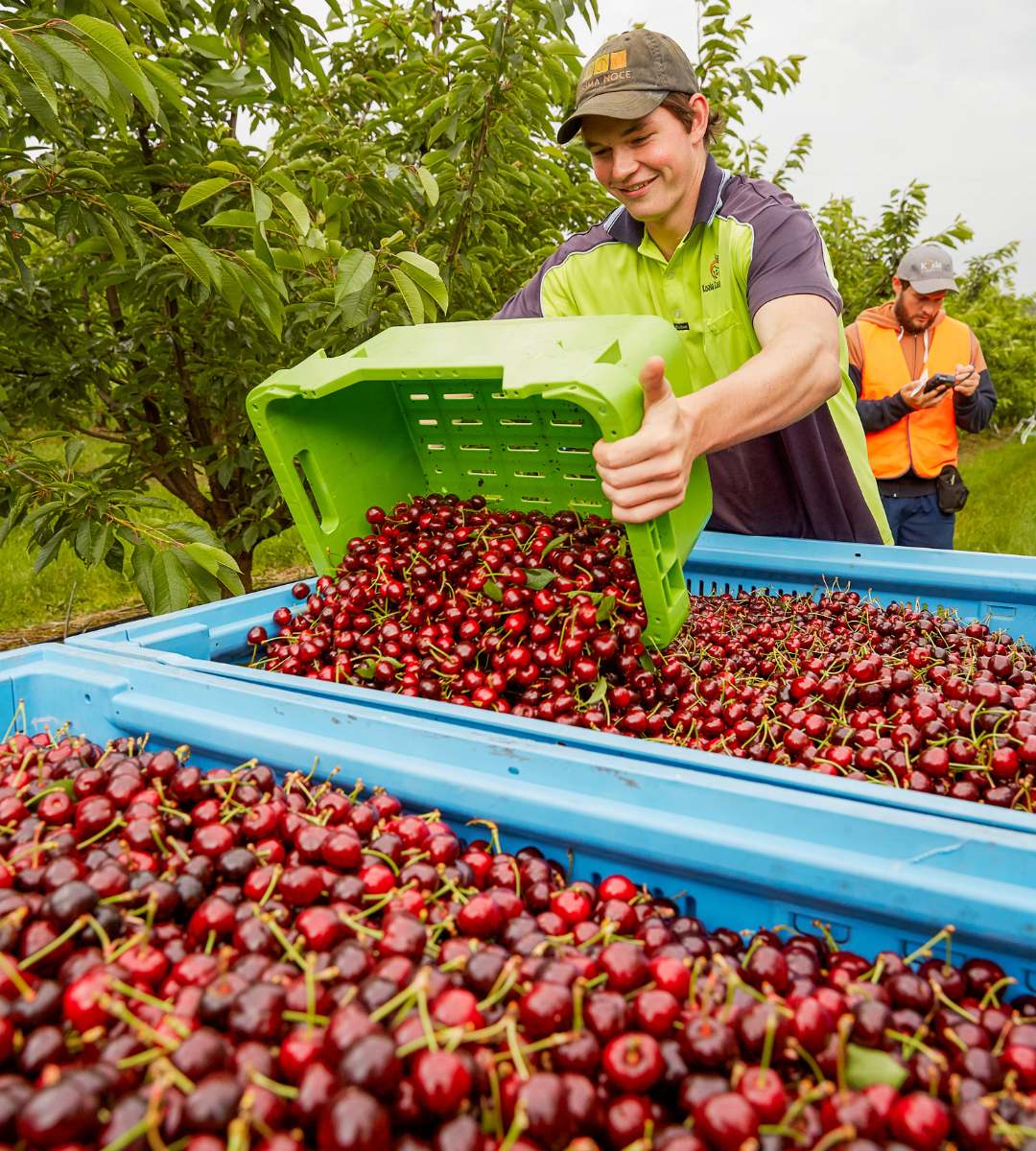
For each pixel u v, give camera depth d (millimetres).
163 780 1769
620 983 1231
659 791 1558
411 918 1345
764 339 2891
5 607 7715
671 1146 1004
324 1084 1025
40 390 5066
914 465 5984
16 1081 1050
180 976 1263
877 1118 1045
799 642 2734
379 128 5555
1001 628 3150
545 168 5453
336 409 2939
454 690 2416
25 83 2717
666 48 3180
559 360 2102
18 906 1317
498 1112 1041
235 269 3408
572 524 2758
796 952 1391
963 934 1361
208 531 3479
